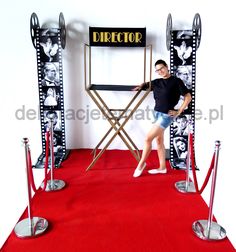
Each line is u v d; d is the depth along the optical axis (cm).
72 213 294
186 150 419
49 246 246
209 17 418
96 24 431
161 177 373
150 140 362
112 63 443
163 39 433
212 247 246
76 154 452
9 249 242
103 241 252
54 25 430
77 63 445
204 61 432
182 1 419
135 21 428
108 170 394
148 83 388
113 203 312
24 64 440
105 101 457
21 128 460
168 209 301
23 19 425
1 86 446
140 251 240
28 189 263
